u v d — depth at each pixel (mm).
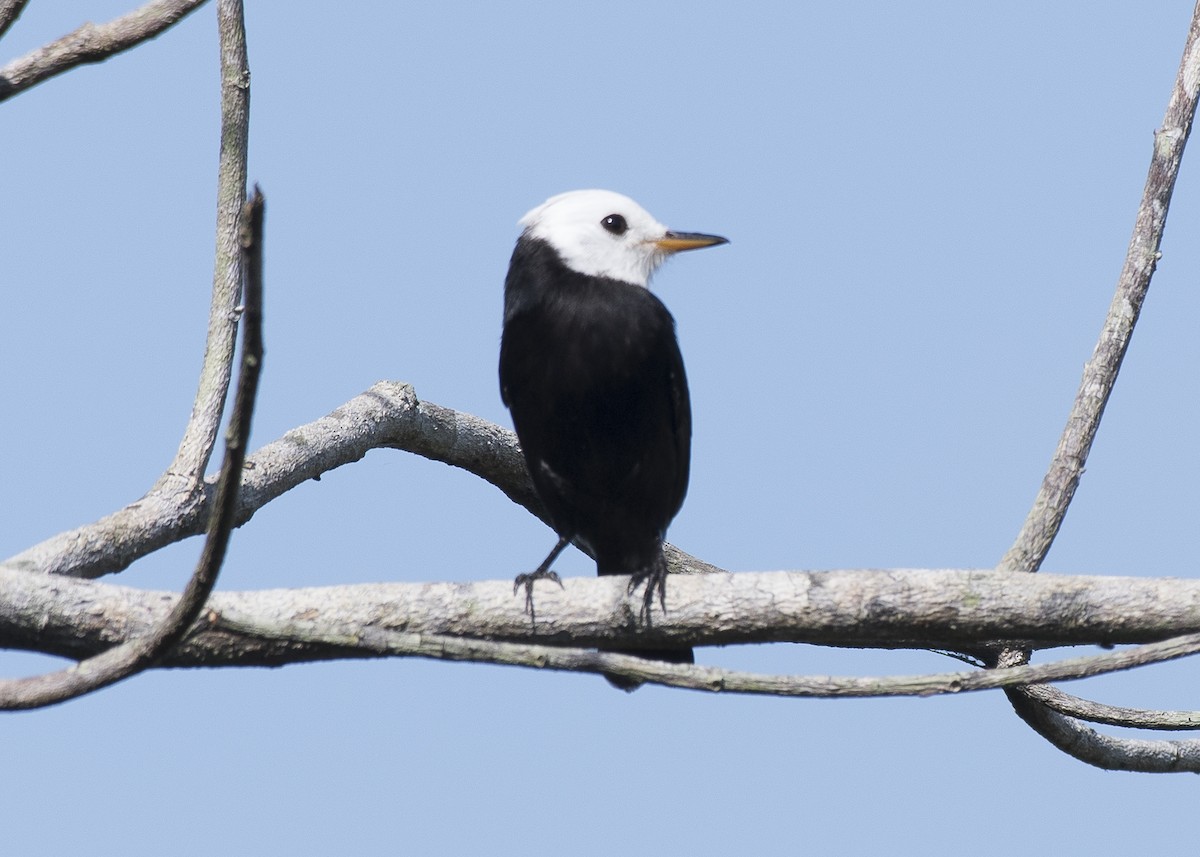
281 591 8742
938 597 8711
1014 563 11484
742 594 8891
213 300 11367
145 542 10883
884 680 7680
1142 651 7594
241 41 11203
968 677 7645
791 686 7637
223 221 11359
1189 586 8578
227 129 11242
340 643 7570
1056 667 7645
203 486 11227
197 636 8422
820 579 8859
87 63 7816
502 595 8945
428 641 7562
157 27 7801
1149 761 11602
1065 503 11562
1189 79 11562
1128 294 11594
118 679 6992
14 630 8445
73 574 10469
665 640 9000
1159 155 11578
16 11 7434
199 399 11289
